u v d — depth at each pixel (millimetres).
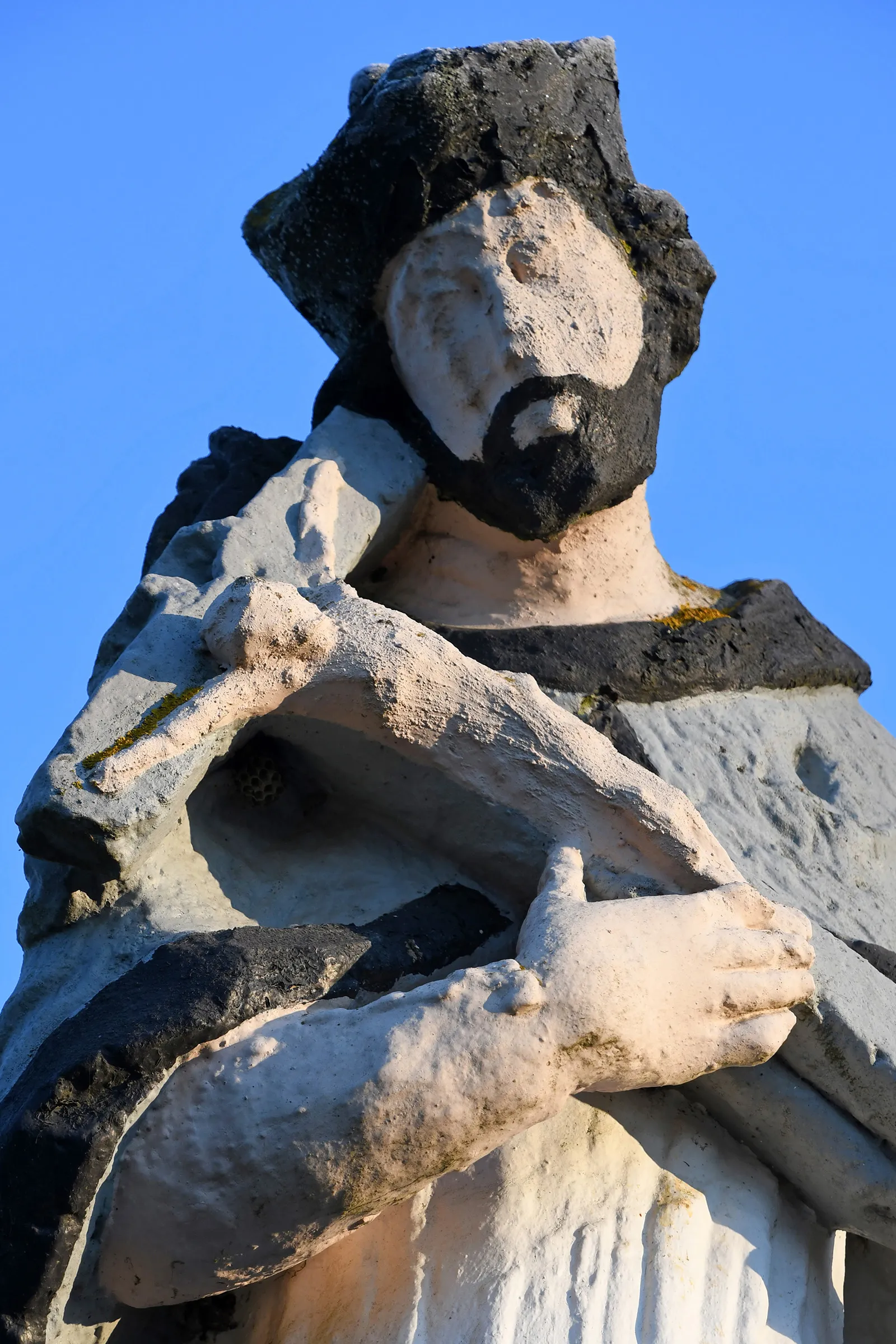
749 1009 8031
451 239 10391
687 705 10422
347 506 10211
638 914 8031
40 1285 7406
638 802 8641
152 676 8773
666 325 10727
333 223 10625
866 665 11438
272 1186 7523
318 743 9062
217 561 9594
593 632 10406
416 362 10633
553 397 10070
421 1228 8531
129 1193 7594
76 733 8477
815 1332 8844
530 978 7648
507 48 10453
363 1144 7473
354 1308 8492
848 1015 8641
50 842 8258
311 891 9078
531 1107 7598
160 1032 7570
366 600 9148
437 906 8906
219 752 8688
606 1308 8250
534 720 8836
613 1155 8734
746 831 9859
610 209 10680
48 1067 7637
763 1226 8891
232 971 7809
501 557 10711
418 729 8820
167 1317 8719
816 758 10664
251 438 11578
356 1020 7758
